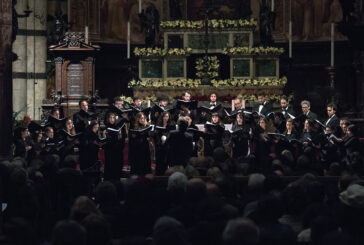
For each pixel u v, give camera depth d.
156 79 23.64
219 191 8.02
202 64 23.53
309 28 26.95
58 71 21.23
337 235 5.41
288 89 26.25
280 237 6.30
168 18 27.62
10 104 16.20
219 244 6.35
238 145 16.92
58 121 16.52
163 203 8.56
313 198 8.08
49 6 26.36
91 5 26.80
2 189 10.49
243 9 25.78
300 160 11.36
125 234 7.57
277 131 16.89
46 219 9.62
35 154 16.41
